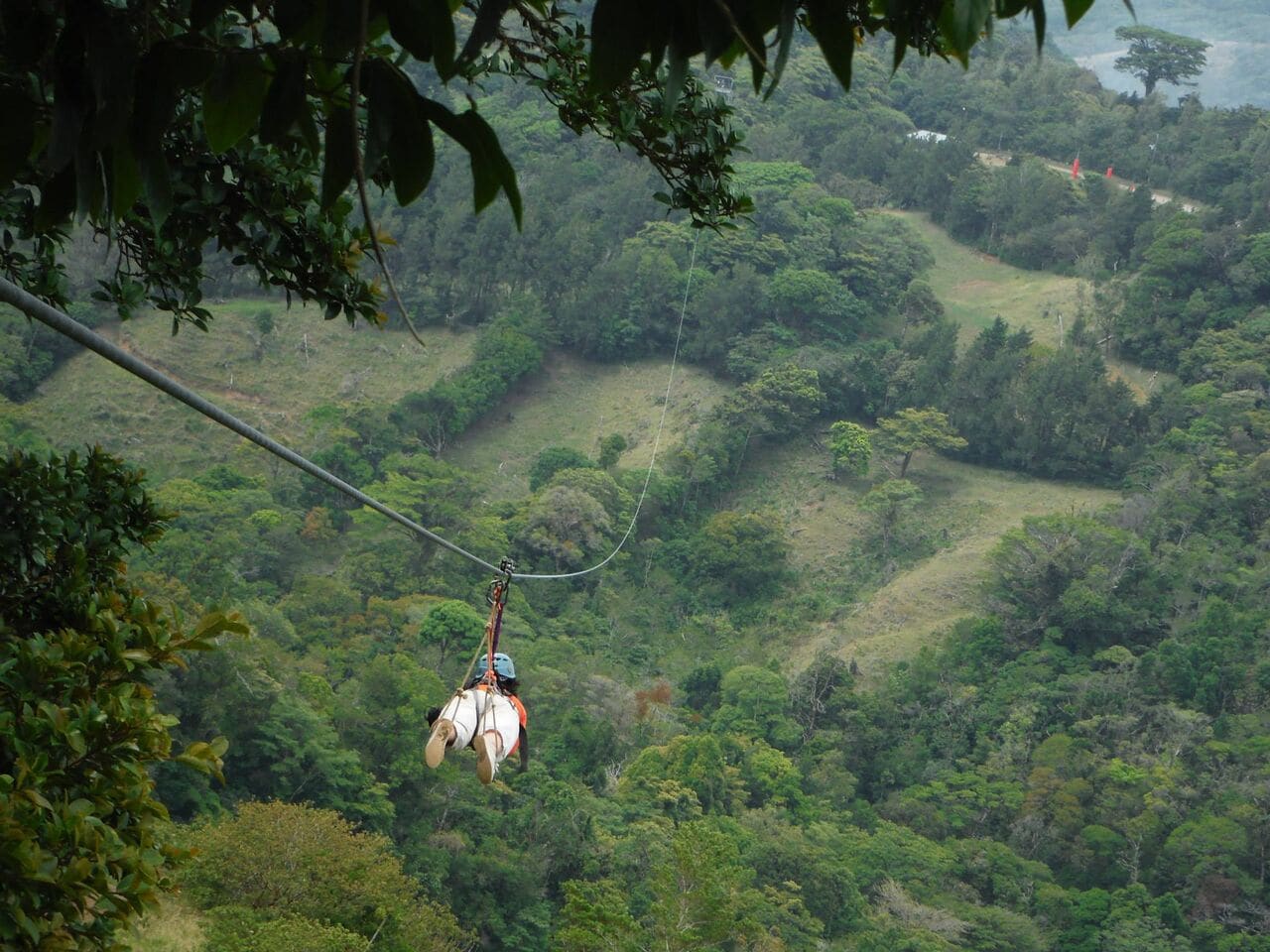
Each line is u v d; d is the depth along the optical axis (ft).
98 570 28.89
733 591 297.53
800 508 322.34
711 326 368.48
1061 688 256.73
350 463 303.07
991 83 560.20
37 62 7.07
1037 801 226.79
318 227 23.73
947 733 249.96
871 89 544.21
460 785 186.29
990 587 285.23
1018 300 419.74
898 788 243.19
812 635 285.23
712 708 259.39
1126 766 230.07
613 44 6.85
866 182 471.21
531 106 474.90
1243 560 293.64
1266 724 245.04
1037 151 538.88
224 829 111.86
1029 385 340.80
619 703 231.91
